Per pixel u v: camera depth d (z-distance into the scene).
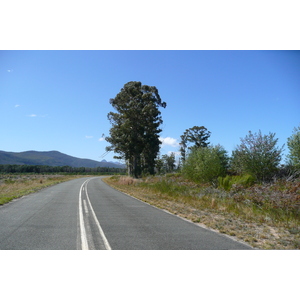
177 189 22.16
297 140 20.50
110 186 34.94
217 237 8.07
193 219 10.76
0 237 7.93
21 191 23.42
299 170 19.70
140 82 50.44
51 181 43.75
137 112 48.38
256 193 14.80
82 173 113.69
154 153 53.59
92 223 10.09
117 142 49.53
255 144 21.23
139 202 17.14
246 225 9.56
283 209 11.78
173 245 7.25
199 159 26.47
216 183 24.00
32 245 7.18
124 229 9.10
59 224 9.83
